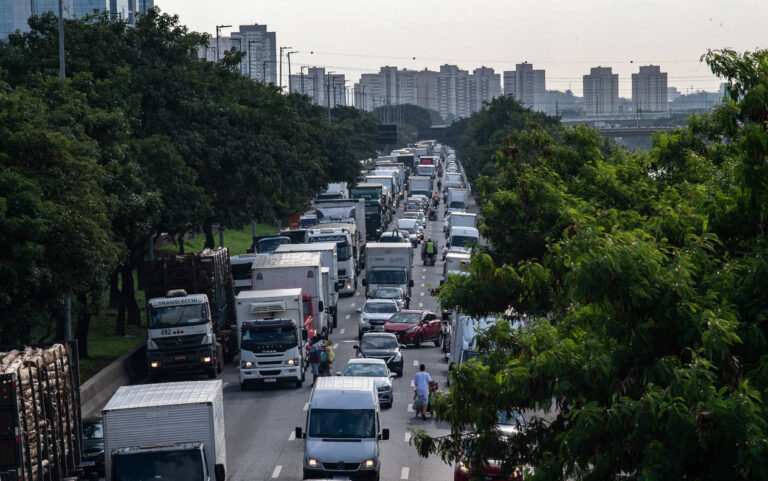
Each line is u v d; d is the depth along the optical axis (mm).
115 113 71125
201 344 76625
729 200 27969
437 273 151125
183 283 84812
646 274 23609
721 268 26281
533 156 53750
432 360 86125
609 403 25031
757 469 20312
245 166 110250
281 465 51625
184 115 102000
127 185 72250
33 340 77312
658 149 47406
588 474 24594
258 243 128875
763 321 24922
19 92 63719
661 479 22031
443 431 59406
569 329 27859
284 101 135625
